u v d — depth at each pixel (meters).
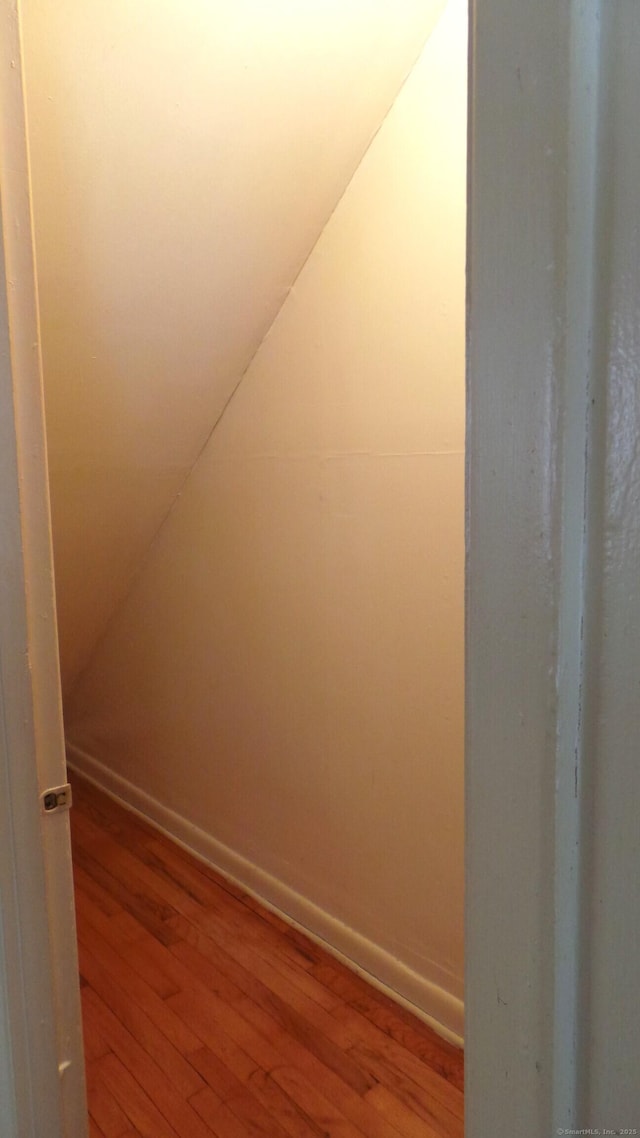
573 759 0.42
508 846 0.47
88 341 1.83
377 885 2.07
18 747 1.08
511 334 0.43
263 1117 1.67
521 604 0.44
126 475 2.39
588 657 0.41
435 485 1.75
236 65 1.47
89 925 2.42
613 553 0.39
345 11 1.47
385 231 1.77
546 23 0.39
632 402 0.38
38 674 1.14
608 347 0.39
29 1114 1.13
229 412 2.35
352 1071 1.79
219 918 2.44
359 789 2.08
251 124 1.59
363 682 2.02
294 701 2.28
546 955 0.45
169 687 2.89
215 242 1.79
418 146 1.66
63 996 1.21
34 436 1.10
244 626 2.44
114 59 1.36
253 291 1.99
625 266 0.37
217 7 1.36
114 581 2.92
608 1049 0.43
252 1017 1.98
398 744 1.94
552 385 0.41
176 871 2.74
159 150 1.54
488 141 0.43
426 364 1.72
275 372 2.15
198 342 2.04
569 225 0.39
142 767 3.15
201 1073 1.80
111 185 1.54
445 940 1.88
